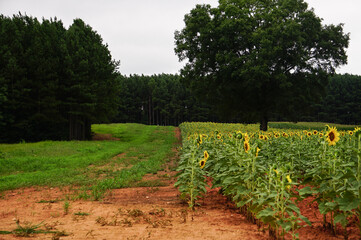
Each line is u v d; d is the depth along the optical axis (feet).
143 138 125.59
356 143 17.92
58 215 16.88
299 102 98.89
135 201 22.13
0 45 95.04
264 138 28.86
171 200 22.20
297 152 23.84
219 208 18.06
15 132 99.14
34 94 99.81
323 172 13.38
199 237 11.58
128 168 45.39
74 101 105.40
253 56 87.92
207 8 103.09
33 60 95.66
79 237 11.87
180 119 323.57
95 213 17.47
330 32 98.32
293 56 90.89
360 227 10.24
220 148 26.76
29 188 30.99
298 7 96.99
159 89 316.19
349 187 10.56
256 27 97.96
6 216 17.24
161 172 41.45
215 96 110.01
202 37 94.58
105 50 124.98
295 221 9.90
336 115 297.74
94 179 34.88
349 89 304.09
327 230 11.87
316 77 98.07
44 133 107.86
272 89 100.53
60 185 31.63
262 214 10.33
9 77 93.66
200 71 102.06
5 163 47.39
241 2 99.19
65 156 58.54
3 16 107.45
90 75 107.76
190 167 18.30
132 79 334.85
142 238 11.58
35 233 12.64
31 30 105.60
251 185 14.37
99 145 81.51
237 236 11.60
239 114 114.21
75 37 108.47
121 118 296.10
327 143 15.67
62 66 103.60
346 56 96.37
